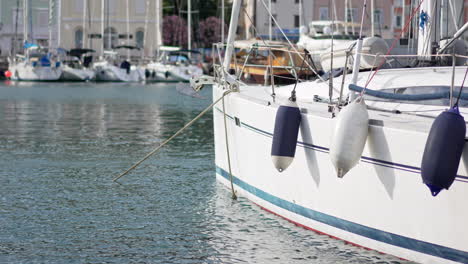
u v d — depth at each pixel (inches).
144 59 2032.5
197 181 450.0
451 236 253.4
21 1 2316.7
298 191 321.4
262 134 343.3
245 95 379.9
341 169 275.7
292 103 308.0
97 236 332.8
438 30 365.4
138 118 856.3
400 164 263.0
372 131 272.4
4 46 2319.1
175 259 301.3
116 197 407.8
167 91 1455.5
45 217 364.8
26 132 700.7
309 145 304.8
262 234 330.6
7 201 397.7
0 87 1550.2
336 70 369.7
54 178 461.1
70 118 851.4
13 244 320.8
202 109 998.4
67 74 1834.4
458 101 276.4
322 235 313.1
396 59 368.8
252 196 373.4
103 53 2023.9
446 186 244.8
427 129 259.0
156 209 379.9
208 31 2396.7
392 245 275.9
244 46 430.9
